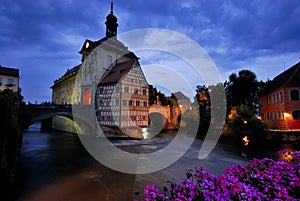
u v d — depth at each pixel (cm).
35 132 2652
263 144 1442
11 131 648
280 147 1312
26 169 840
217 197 180
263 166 266
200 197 194
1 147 596
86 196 543
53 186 624
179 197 192
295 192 210
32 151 1297
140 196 536
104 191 579
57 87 3491
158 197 205
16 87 2464
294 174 243
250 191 189
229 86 2397
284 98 1714
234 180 208
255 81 2312
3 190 589
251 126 1559
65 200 520
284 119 1706
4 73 2391
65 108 1831
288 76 1825
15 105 753
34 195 556
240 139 1599
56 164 926
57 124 3097
